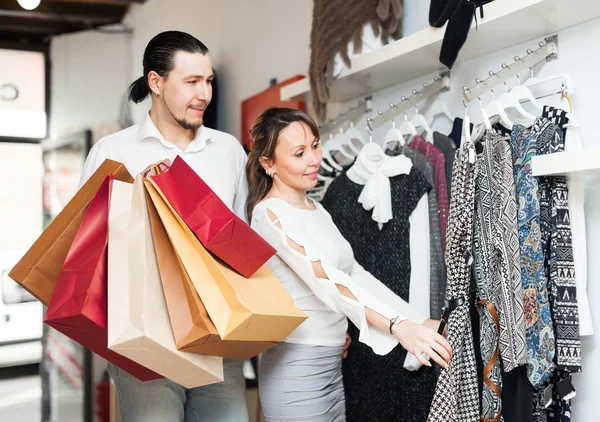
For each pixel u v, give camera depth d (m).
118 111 5.79
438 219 2.03
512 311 1.68
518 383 1.72
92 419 3.94
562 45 1.89
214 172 1.94
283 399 1.86
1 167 6.21
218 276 1.44
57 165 5.79
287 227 1.78
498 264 1.73
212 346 1.45
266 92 3.41
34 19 5.69
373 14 2.30
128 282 1.37
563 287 1.66
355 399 2.26
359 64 2.29
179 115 1.81
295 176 1.88
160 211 1.46
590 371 1.82
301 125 1.87
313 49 2.47
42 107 6.16
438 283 2.01
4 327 6.13
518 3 1.71
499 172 1.75
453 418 1.68
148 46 1.84
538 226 1.66
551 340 1.63
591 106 1.81
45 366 4.77
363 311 1.65
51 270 1.57
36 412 4.71
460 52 2.12
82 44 5.91
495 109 1.87
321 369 1.88
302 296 1.85
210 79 1.84
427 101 2.38
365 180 2.25
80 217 1.56
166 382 1.73
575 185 1.73
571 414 1.87
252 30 3.70
